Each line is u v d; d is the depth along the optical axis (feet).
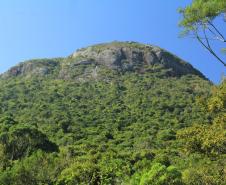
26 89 501.97
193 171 121.90
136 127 383.45
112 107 441.27
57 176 168.04
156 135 352.69
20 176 159.33
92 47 599.98
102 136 351.46
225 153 73.72
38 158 180.14
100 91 492.95
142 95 473.26
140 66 556.51
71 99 466.29
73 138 343.87
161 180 123.65
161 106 431.84
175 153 257.14
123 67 552.41
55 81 535.19
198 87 510.17
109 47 584.81
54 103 453.17
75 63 568.41
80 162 190.70
